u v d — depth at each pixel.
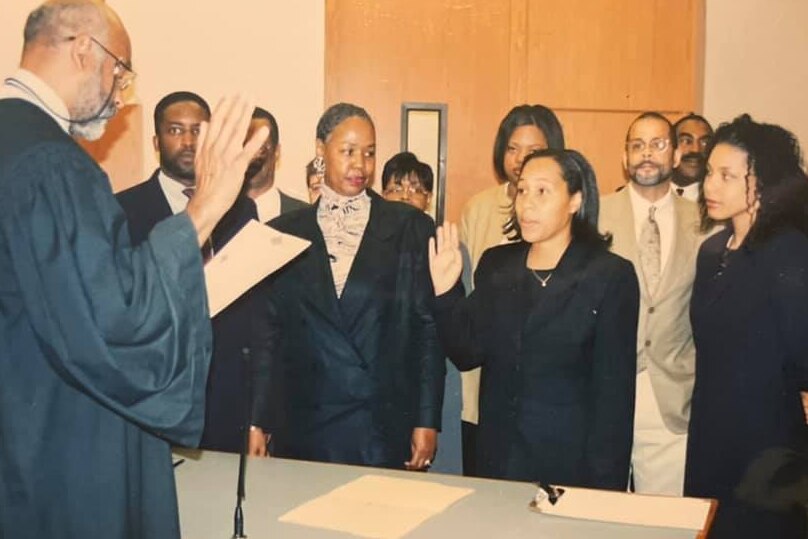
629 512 1.72
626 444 2.18
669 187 2.65
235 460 2.06
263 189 2.93
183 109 2.84
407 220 2.53
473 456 2.72
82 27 1.49
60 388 1.42
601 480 2.15
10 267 1.38
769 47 3.57
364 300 2.44
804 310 2.29
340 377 2.42
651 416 2.59
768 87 3.58
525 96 3.72
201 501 1.78
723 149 2.43
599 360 2.19
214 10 3.69
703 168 2.54
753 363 2.34
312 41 3.70
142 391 1.37
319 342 2.43
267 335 2.48
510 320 2.25
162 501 1.51
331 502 1.77
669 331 2.58
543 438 2.19
